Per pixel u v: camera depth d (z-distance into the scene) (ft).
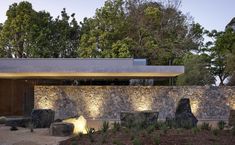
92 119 80.79
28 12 136.15
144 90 82.69
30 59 80.07
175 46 136.26
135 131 34.24
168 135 31.99
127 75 85.66
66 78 99.71
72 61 80.33
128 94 82.84
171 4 143.02
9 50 136.15
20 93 100.42
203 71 123.44
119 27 124.88
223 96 81.66
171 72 78.84
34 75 84.74
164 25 139.44
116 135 33.96
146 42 129.59
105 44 120.16
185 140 30.07
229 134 32.76
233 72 121.29
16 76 88.17
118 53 118.62
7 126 58.54
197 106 81.56
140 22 133.18
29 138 44.34
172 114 81.71
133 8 136.56
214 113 81.41
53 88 83.05
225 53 129.70
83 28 137.28
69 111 82.64
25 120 58.29
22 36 133.90
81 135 35.99
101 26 124.57
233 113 60.34
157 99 82.48
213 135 32.24
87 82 117.50
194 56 124.88
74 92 83.10
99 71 77.36
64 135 46.83
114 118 82.07
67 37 136.87
